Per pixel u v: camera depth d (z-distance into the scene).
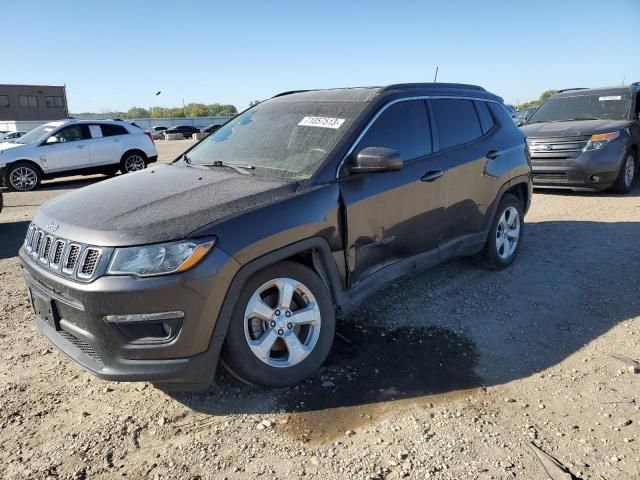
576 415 3.03
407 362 3.63
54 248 3.05
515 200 5.51
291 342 3.29
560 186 9.29
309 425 2.98
